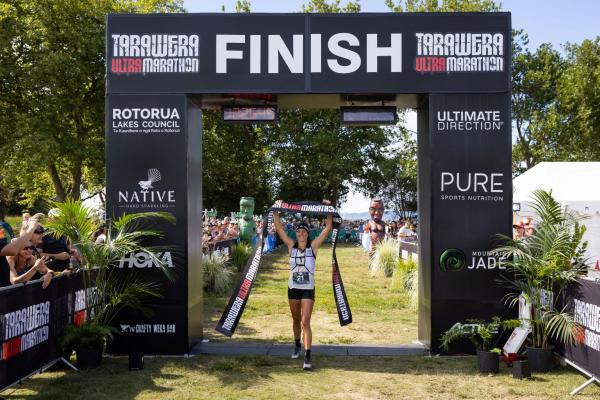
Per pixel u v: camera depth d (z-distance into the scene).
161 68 6.86
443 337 6.61
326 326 8.72
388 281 14.70
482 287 6.75
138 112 6.87
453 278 6.77
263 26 6.84
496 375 5.89
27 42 23.98
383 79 6.81
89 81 25.59
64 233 6.50
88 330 6.11
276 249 27.47
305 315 6.24
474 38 6.82
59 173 32.97
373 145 40.81
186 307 6.81
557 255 6.05
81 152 25.81
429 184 6.88
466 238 6.78
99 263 6.48
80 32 25.12
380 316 9.62
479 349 6.13
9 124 24.91
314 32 6.84
